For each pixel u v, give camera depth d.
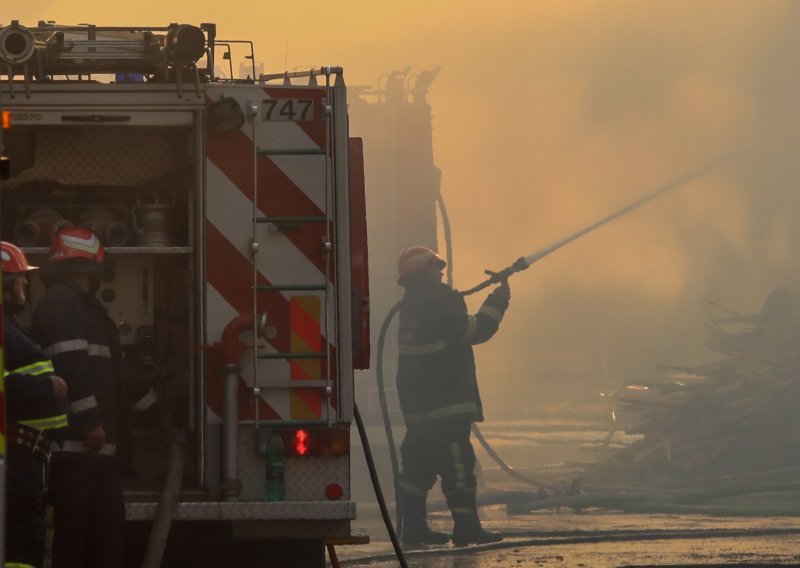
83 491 16.58
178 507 16.50
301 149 17.30
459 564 27.09
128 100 17.28
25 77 17.12
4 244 16.17
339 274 17.19
